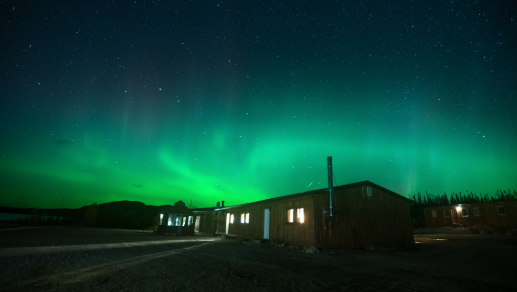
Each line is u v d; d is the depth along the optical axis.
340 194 14.95
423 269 8.35
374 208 15.96
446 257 11.21
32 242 13.84
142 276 6.58
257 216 19.81
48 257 9.16
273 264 8.88
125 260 8.95
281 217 17.00
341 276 7.17
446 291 5.79
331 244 13.85
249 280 6.48
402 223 16.83
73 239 16.36
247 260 9.60
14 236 17.27
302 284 6.21
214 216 27.47
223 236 24.34
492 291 5.83
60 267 7.53
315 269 8.14
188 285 5.88
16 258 8.77
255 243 17.41
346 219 14.71
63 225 39.06
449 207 38.44
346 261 9.94
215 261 9.21
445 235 26.48
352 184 15.54
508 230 26.44
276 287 5.89
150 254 10.54
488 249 13.93
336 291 5.69
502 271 8.05
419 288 6.02
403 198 17.30
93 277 6.38
